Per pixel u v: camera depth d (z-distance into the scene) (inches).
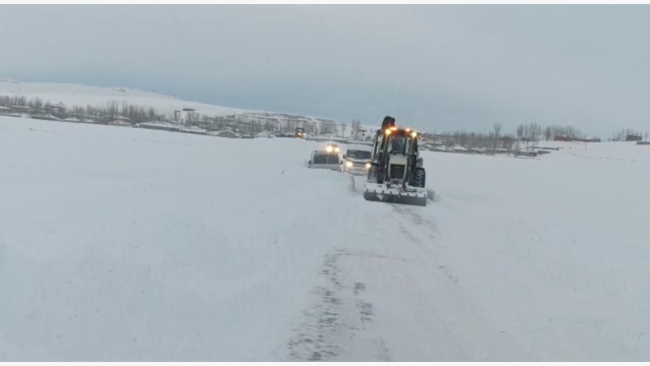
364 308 355.6
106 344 245.4
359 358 281.0
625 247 631.8
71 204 536.7
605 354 301.6
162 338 264.5
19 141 1797.5
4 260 271.1
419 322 337.1
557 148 4360.2
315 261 459.2
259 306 335.3
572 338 321.1
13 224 397.1
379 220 697.6
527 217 830.5
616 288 434.9
